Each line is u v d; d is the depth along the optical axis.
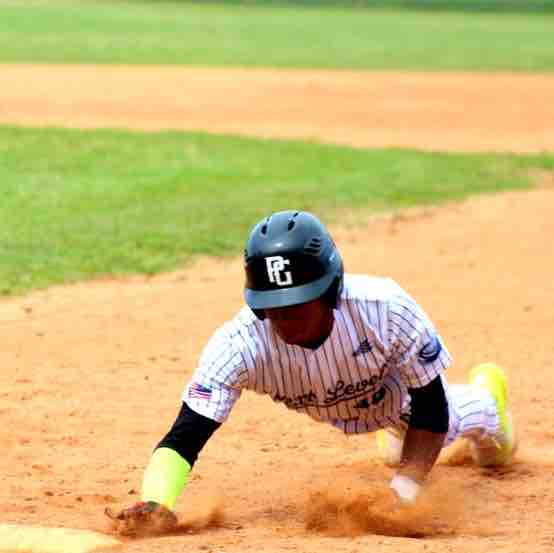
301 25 139.50
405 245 35.53
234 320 13.30
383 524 13.42
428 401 13.54
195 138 57.25
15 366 22.45
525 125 63.69
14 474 16.30
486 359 23.42
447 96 74.75
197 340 24.66
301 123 63.38
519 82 82.06
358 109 68.62
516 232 37.56
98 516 14.18
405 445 13.80
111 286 29.86
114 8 165.62
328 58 97.00
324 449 17.80
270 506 14.70
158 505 12.92
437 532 13.40
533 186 46.69
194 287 29.91
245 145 55.53
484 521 13.90
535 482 15.87
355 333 12.84
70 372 22.11
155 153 52.69
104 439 18.22
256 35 121.06
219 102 70.25
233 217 38.84
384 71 87.81
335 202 42.09
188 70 85.19
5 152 51.53
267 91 75.25
